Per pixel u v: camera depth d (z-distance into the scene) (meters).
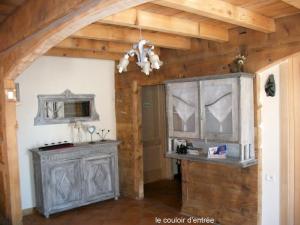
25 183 4.75
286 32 3.38
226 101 3.60
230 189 3.98
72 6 2.11
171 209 4.81
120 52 4.79
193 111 3.96
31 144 4.80
